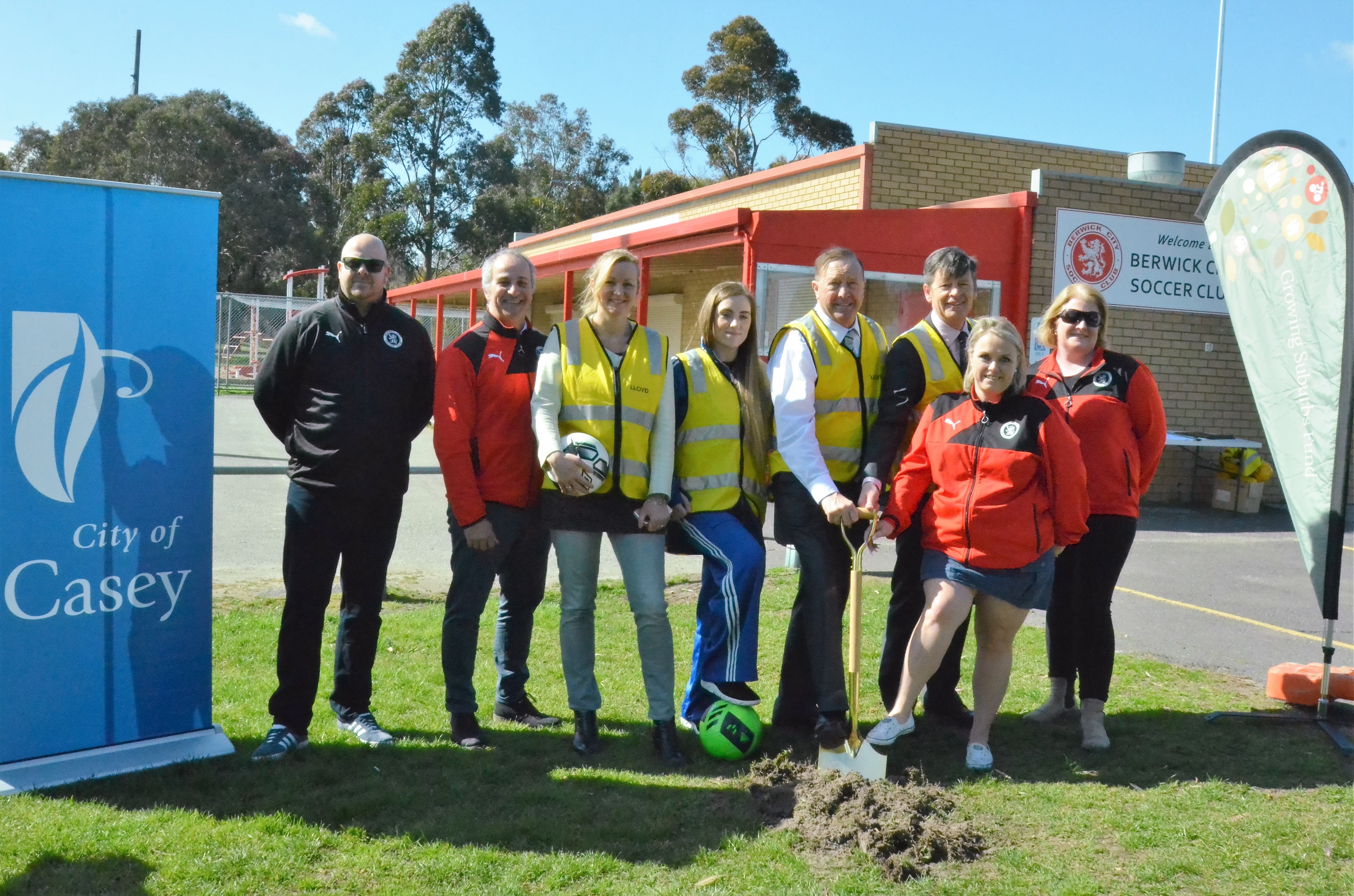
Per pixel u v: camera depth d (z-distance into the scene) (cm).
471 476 409
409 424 416
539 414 399
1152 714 474
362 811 353
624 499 402
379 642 568
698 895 302
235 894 297
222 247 5184
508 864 318
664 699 409
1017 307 1167
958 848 330
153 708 402
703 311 426
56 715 381
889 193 1290
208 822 341
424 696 479
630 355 403
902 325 1082
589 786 381
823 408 420
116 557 390
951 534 396
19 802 353
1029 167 1361
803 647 441
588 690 413
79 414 379
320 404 397
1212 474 1291
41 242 369
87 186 376
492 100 4894
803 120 4278
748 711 409
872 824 338
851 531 429
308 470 398
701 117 4262
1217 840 340
